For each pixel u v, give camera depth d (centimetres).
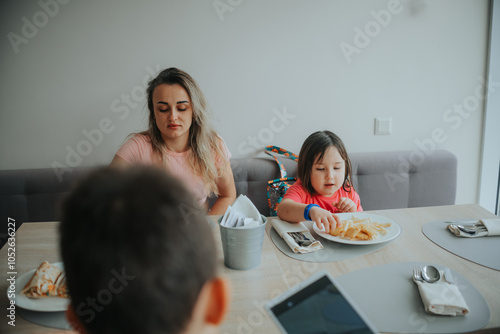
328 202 144
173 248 25
